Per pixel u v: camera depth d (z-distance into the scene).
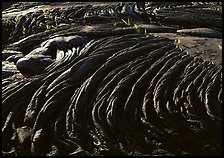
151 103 7.98
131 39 11.26
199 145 6.92
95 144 7.30
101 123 7.71
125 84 8.66
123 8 16.25
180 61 9.28
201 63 9.10
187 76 8.58
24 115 8.45
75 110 8.20
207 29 12.52
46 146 7.49
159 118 7.53
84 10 16.73
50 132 7.81
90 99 8.53
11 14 18.73
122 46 10.71
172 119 7.43
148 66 9.39
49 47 11.49
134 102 8.10
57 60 10.56
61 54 10.90
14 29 16.38
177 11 15.21
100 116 7.90
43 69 10.29
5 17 18.06
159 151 6.93
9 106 8.77
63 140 7.50
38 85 9.32
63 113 8.23
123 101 8.22
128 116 7.78
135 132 7.39
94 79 9.06
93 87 8.86
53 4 20.12
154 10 15.83
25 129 8.00
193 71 8.71
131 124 7.58
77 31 12.75
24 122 8.22
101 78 9.16
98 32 12.36
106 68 9.47
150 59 9.67
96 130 7.59
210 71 8.62
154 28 12.98
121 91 8.46
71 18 15.83
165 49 10.26
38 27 15.26
